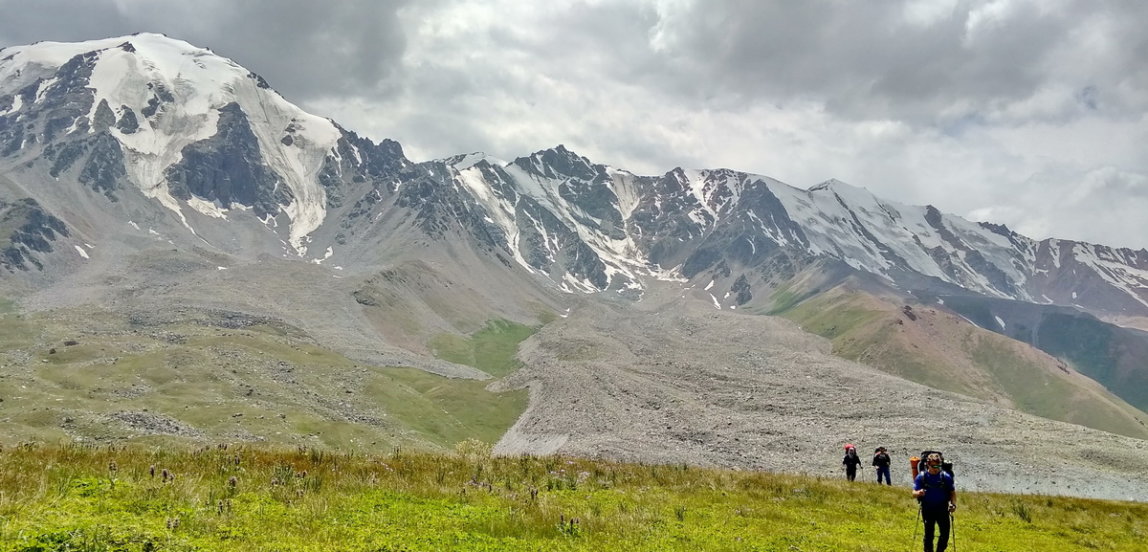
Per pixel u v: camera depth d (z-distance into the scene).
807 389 193.50
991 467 112.06
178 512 14.14
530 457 34.16
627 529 18.75
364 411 165.38
